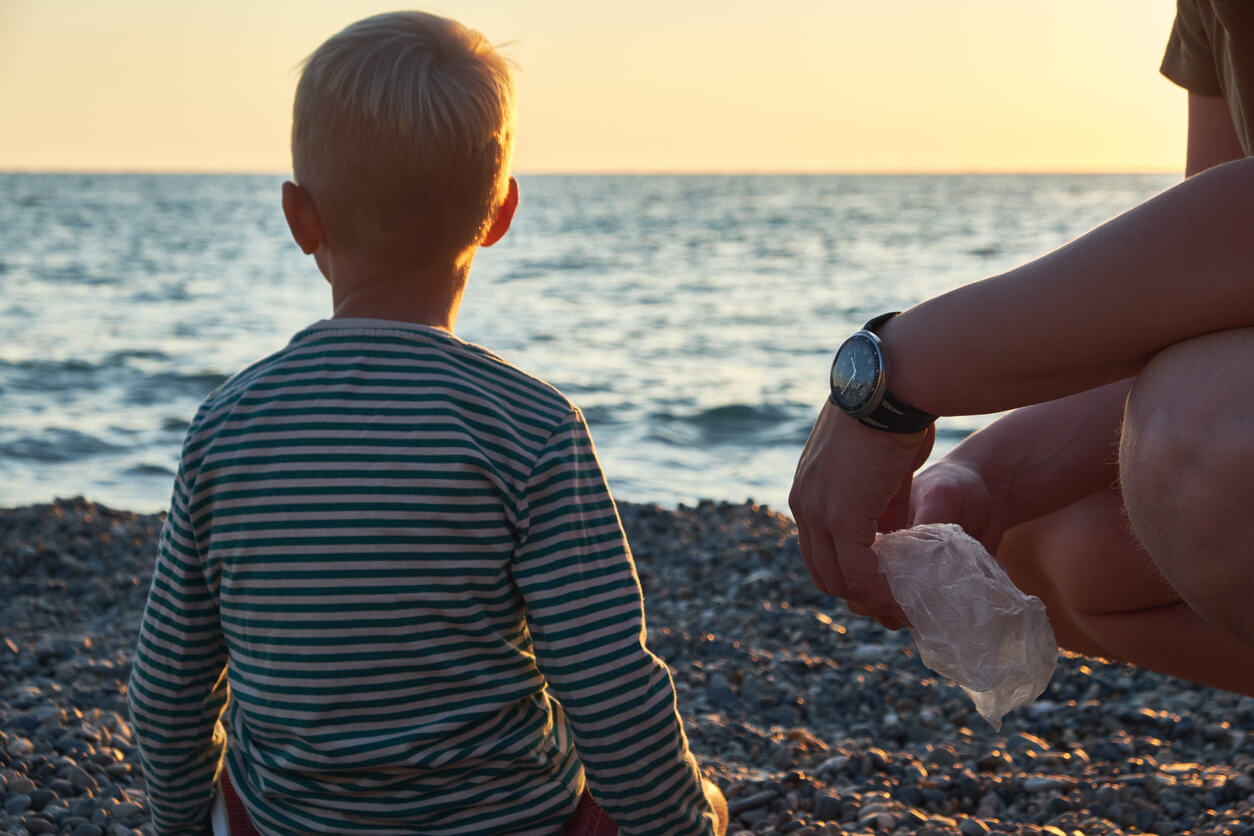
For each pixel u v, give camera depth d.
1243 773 2.85
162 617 1.66
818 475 1.68
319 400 1.57
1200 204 1.39
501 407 1.60
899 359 1.54
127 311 24.64
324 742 1.51
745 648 4.16
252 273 37.00
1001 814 2.74
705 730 3.33
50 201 110.44
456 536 1.52
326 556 1.51
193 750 1.71
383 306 1.70
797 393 14.58
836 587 1.73
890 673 3.92
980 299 1.50
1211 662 1.96
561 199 137.50
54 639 4.12
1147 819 2.61
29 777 2.80
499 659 1.57
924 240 58.16
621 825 1.62
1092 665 3.95
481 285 33.94
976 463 1.99
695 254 49.50
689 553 5.48
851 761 3.04
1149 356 1.48
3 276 34.00
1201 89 2.00
